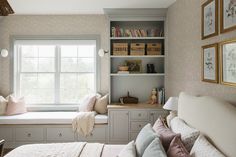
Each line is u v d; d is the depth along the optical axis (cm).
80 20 459
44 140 405
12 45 458
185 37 317
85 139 405
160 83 455
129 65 454
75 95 474
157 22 454
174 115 301
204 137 192
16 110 430
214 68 223
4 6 408
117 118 405
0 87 461
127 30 431
